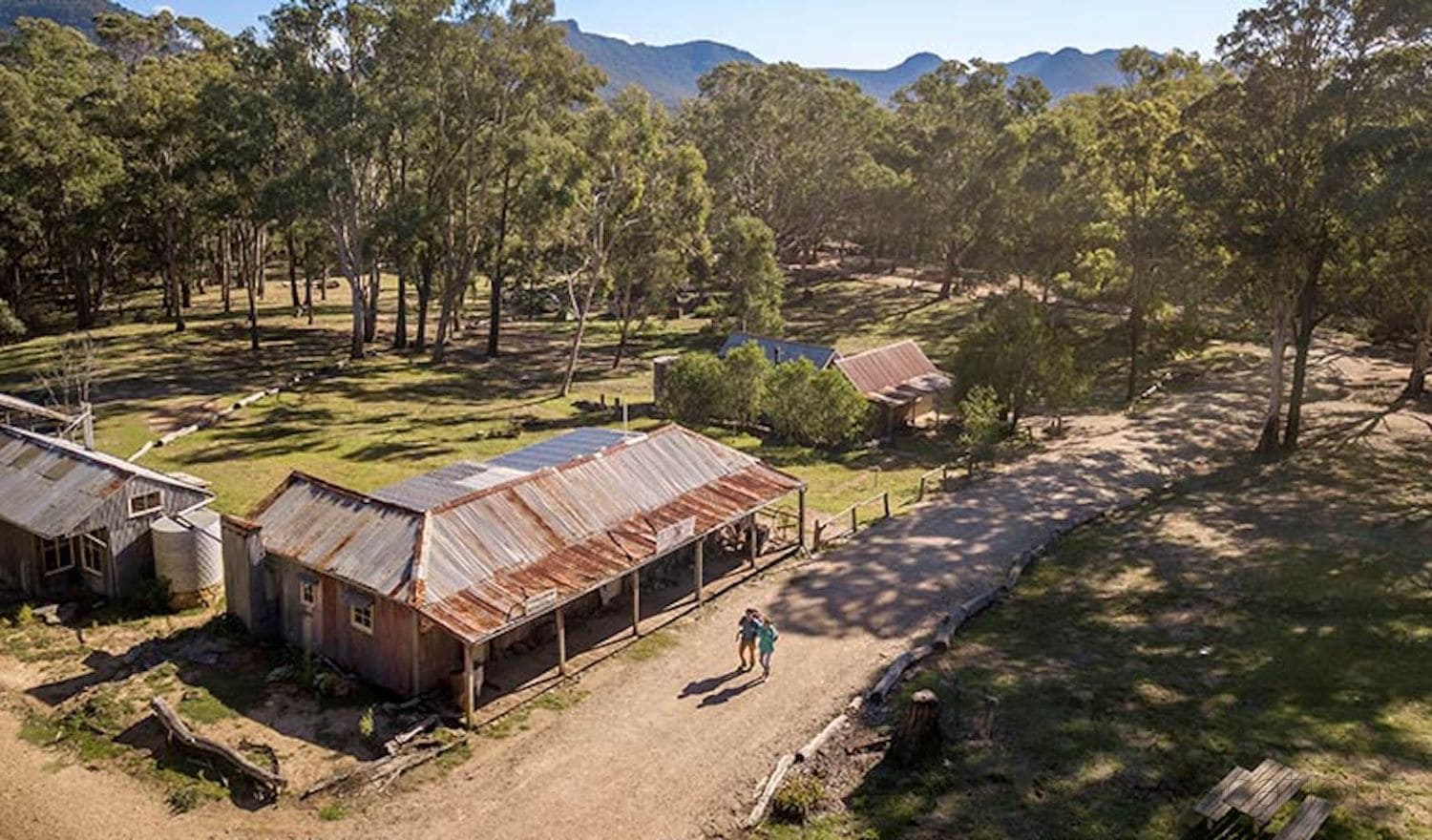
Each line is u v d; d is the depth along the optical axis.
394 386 59.59
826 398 47.78
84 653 25.36
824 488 41.78
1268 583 29.89
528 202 58.12
